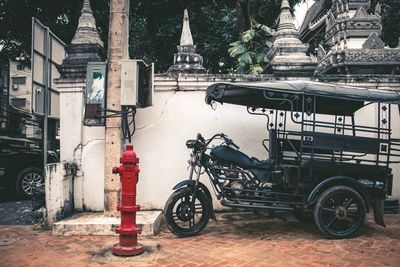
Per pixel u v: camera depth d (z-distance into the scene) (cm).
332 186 473
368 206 471
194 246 436
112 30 534
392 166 623
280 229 520
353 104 553
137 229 405
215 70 1510
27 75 2397
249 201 490
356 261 378
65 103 596
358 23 675
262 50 889
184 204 486
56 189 527
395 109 623
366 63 633
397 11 1700
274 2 1312
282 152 549
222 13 1446
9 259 395
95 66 535
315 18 1310
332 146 479
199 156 497
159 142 601
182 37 628
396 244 439
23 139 1222
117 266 371
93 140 593
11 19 1310
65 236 484
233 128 611
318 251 413
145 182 596
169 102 606
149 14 1481
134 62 518
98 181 589
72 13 1313
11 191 855
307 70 622
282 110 585
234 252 412
